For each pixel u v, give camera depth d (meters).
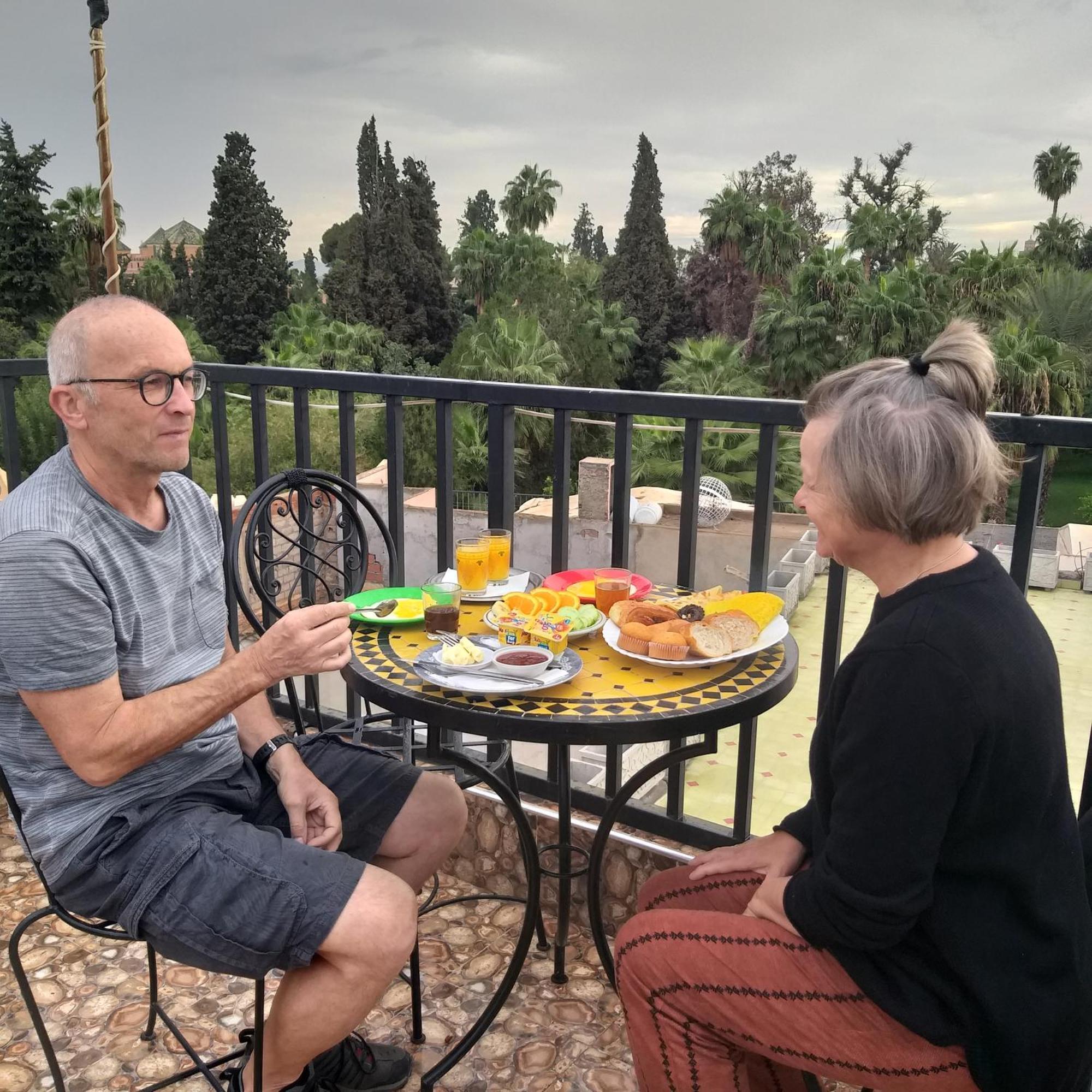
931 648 0.95
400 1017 1.80
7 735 1.24
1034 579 19.78
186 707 1.23
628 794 1.67
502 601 1.64
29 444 27.58
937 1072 1.02
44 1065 1.67
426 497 18.08
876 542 1.06
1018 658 0.96
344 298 50.88
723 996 1.10
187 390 1.31
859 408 1.02
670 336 52.94
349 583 2.05
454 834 1.60
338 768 1.59
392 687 1.38
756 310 47.66
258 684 1.25
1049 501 35.47
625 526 2.02
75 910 1.31
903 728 0.94
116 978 1.91
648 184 52.31
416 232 52.62
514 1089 1.63
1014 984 0.99
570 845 1.89
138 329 1.25
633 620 1.55
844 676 1.03
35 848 1.26
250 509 1.84
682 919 1.15
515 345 33.81
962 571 1.01
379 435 30.34
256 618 1.84
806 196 62.94
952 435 0.98
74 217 47.03
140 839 1.27
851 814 0.98
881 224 53.03
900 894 0.96
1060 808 1.03
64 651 1.16
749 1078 1.27
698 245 56.16
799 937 1.09
